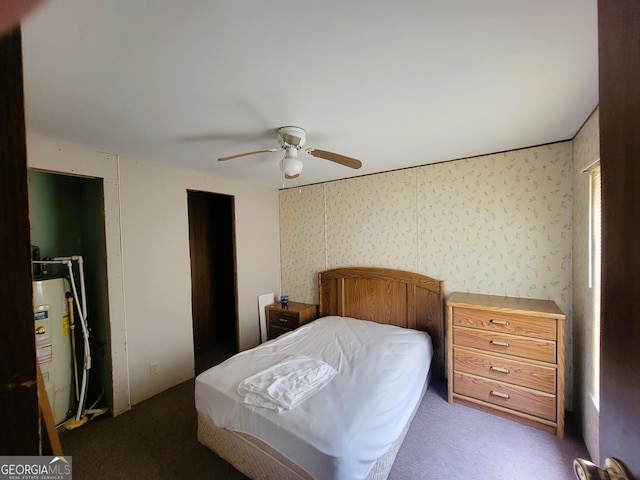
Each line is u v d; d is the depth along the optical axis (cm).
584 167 189
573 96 151
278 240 414
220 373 195
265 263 392
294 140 185
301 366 201
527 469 175
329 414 149
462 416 225
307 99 149
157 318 275
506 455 186
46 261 226
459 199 277
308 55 113
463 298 253
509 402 219
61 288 229
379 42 106
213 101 149
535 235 244
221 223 436
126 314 251
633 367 43
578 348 214
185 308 300
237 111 161
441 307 282
